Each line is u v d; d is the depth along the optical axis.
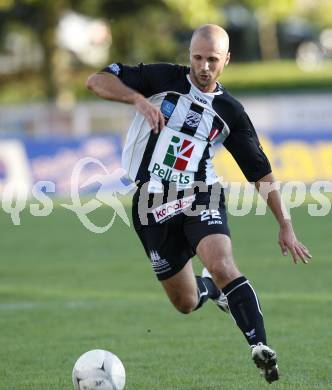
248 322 21.80
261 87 139.25
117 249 54.34
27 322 34.03
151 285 42.19
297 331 31.00
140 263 48.84
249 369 25.75
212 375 25.09
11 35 148.50
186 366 26.30
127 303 37.69
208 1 113.81
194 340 30.09
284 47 182.88
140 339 30.48
